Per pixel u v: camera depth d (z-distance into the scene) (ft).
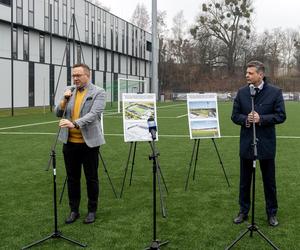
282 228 16.48
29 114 83.10
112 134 48.93
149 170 27.78
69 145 16.66
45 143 40.93
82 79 16.15
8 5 94.38
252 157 16.02
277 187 23.02
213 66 209.56
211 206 19.48
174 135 47.91
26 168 28.40
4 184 23.82
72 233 15.96
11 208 19.20
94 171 16.97
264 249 14.46
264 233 15.90
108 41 147.95
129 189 22.72
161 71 203.62
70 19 119.65
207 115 24.07
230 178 25.30
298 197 20.99
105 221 17.31
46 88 111.65
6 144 40.22
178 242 15.07
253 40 213.25
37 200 20.49
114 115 83.41
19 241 15.20
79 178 17.35
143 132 21.89
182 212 18.54
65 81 120.06
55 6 112.57
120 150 36.29
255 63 15.66
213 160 31.35
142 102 22.20
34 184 23.82
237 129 53.88
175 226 16.72
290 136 46.60
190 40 209.05
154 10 111.04
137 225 16.84
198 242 15.07
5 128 55.26
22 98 102.89
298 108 112.47
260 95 15.84
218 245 14.80
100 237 15.53
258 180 24.27
